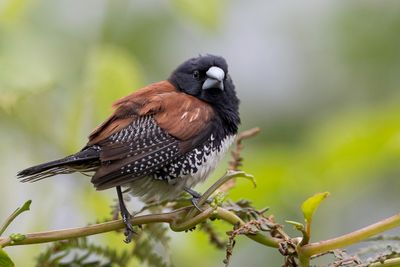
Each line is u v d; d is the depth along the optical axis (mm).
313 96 14852
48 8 11781
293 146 12383
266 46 15461
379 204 12578
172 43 14047
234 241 6445
